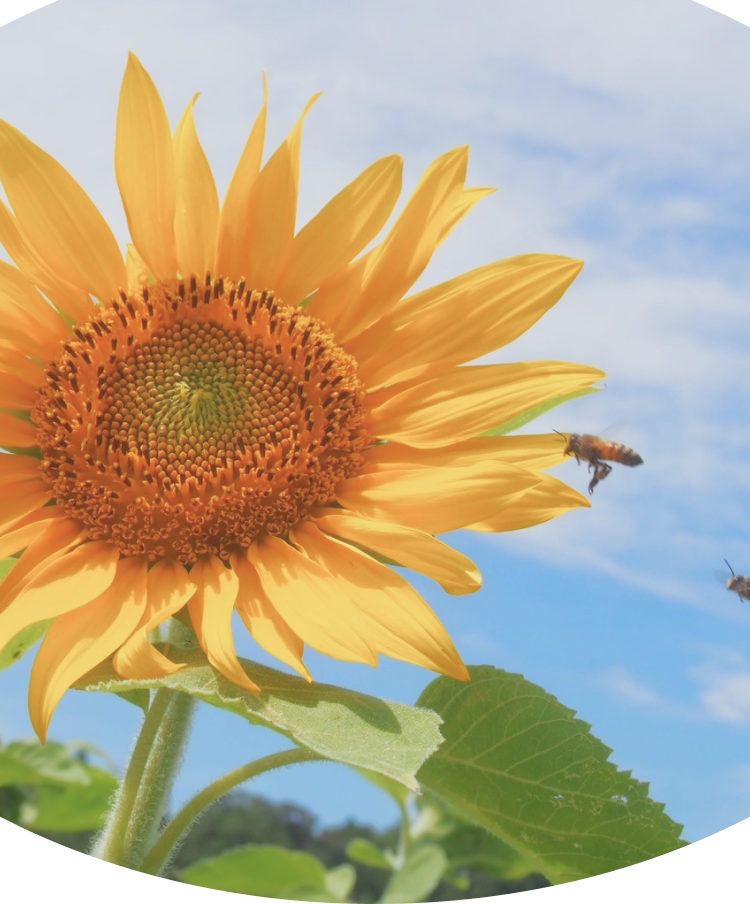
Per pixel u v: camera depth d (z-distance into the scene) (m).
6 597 0.30
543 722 0.31
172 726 0.30
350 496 0.32
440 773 0.32
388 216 0.34
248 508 0.32
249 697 0.28
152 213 0.33
